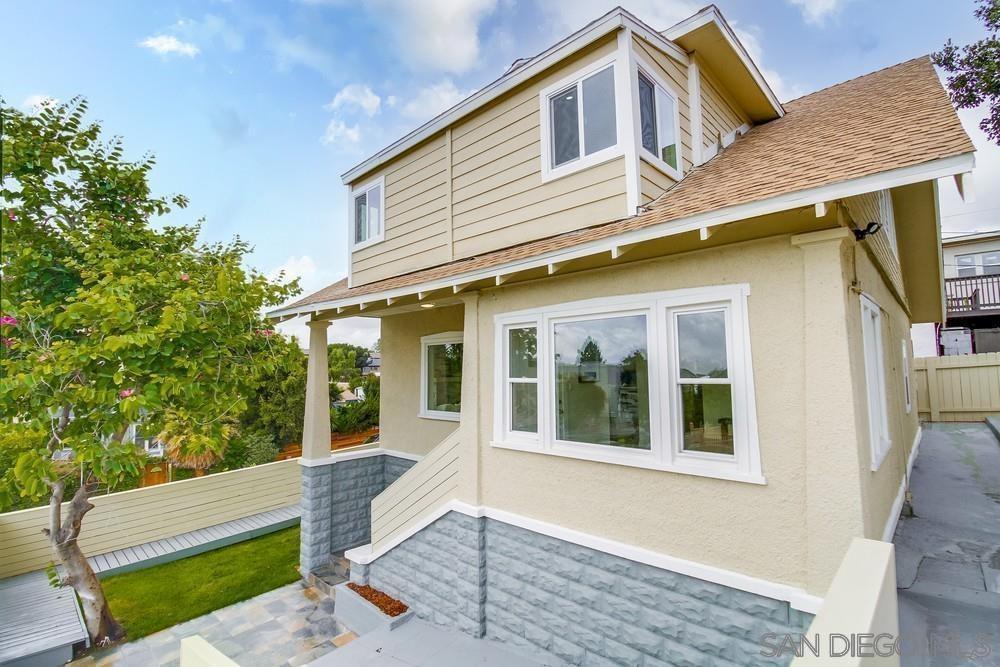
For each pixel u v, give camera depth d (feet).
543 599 14.74
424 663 15.07
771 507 10.57
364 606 18.88
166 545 27.32
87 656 17.49
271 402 53.78
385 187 26.18
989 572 11.21
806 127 18.22
